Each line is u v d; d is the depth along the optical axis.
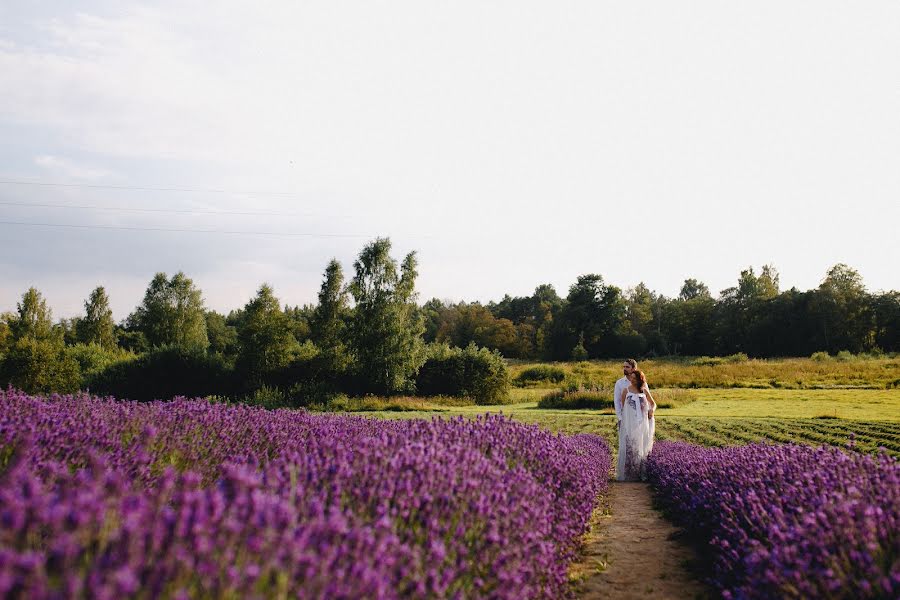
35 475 3.21
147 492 3.46
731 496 5.32
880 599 2.76
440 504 3.34
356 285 45.12
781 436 14.02
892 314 85.25
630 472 10.22
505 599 2.98
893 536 3.24
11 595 1.49
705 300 106.31
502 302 144.38
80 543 1.89
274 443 5.62
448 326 111.50
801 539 3.36
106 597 1.58
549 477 5.50
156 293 77.31
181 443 5.00
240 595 1.92
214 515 2.10
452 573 2.61
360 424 7.52
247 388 43.22
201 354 44.75
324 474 3.38
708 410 25.83
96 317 72.88
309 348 46.28
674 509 7.23
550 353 106.81
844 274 88.62
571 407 33.75
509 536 3.55
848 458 4.94
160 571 1.79
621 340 104.12
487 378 43.72
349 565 2.23
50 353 41.31
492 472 4.32
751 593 3.36
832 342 88.06
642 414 10.30
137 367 43.66
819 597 2.87
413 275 44.91
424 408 35.81
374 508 3.06
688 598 4.61
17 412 4.83
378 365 43.50
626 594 4.74
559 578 4.34
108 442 4.37
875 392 34.41
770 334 93.50
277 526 2.21
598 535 6.57
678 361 85.00
